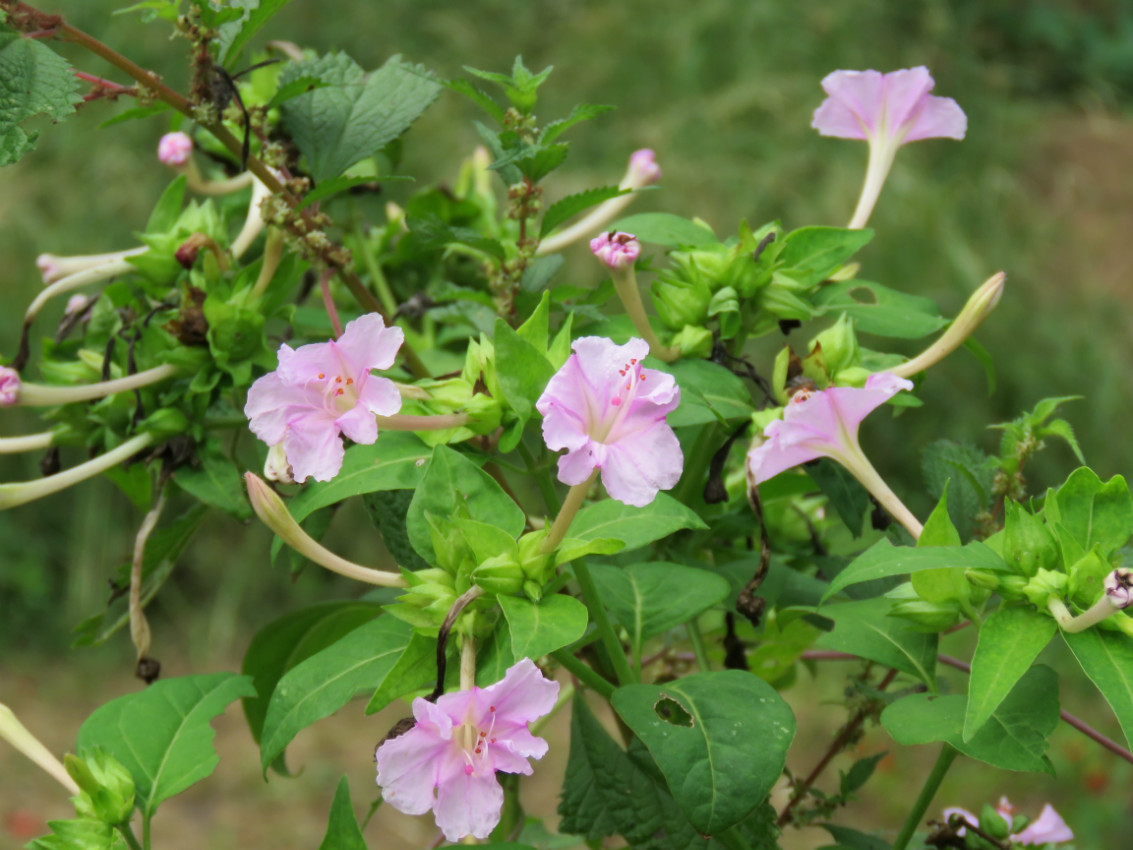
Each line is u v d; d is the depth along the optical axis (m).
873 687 0.71
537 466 0.63
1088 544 0.60
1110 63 3.79
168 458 0.67
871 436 2.63
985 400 2.71
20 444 0.69
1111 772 2.16
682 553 0.70
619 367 0.57
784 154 2.85
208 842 2.14
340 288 0.77
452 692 0.59
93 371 0.69
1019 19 3.83
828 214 2.77
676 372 0.65
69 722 2.45
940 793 2.18
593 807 0.67
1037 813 2.15
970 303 0.64
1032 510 0.61
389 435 0.63
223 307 0.66
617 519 0.61
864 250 2.81
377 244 0.78
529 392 0.61
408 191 1.44
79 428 0.69
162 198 0.70
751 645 0.76
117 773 0.63
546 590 0.60
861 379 0.65
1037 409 0.66
